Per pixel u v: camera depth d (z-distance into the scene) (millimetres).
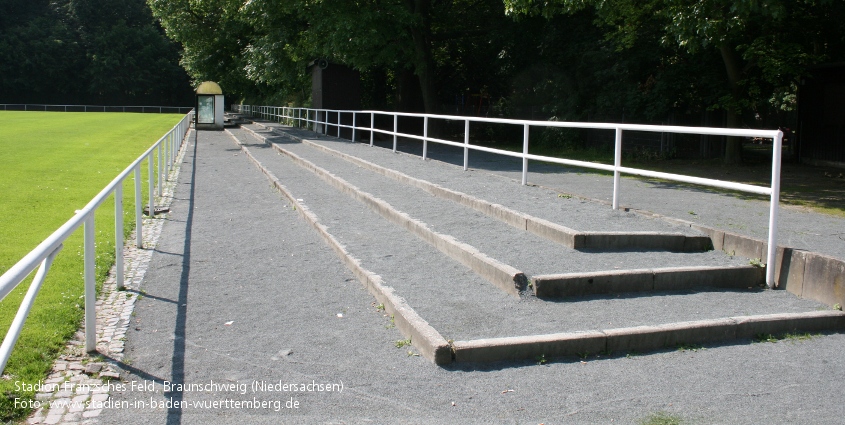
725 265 6895
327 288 7012
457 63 34875
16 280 3354
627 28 20344
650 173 8430
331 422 4281
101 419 4281
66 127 35125
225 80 48750
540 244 7730
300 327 5902
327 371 5016
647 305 6176
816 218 8977
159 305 6504
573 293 6359
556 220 8422
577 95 25578
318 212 10570
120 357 5258
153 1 45625
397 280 6828
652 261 7059
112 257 8344
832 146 19344
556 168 17281
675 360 5258
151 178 11047
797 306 6203
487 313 5883
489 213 9508
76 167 17578
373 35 25359
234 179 15570
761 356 5344
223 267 7883
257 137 27703
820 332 5871
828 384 4836
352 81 28766
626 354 5359
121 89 74625
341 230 9234
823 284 6309
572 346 5285
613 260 7070
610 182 13914
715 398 4605
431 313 5867
